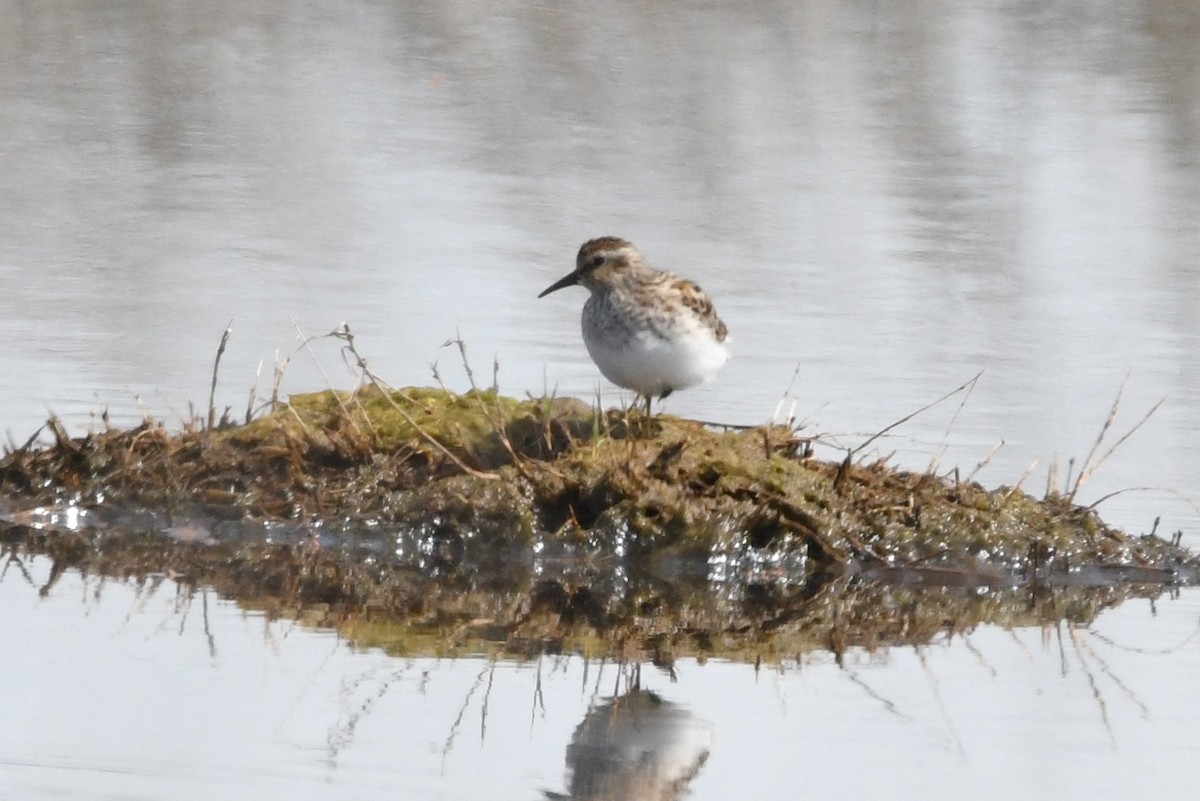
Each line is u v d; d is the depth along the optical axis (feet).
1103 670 37.06
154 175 76.54
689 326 42.88
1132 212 74.23
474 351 56.08
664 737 33.09
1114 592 42.29
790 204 73.92
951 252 68.80
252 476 43.75
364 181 76.07
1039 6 98.68
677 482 42.98
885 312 61.93
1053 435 51.21
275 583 40.65
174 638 37.17
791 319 60.90
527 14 99.55
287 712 33.68
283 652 36.65
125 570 40.96
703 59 92.79
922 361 57.21
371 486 43.39
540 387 52.80
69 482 43.83
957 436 50.88
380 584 40.86
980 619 40.37
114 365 54.13
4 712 33.30
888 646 38.42
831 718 34.30
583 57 92.68
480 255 66.80
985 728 33.91
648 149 80.94
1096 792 31.09
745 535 42.39
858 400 53.31
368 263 65.67
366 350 55.93
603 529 42.27
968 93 88.69
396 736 32.76
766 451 44.11
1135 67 91.50
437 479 43.39
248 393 51.62
